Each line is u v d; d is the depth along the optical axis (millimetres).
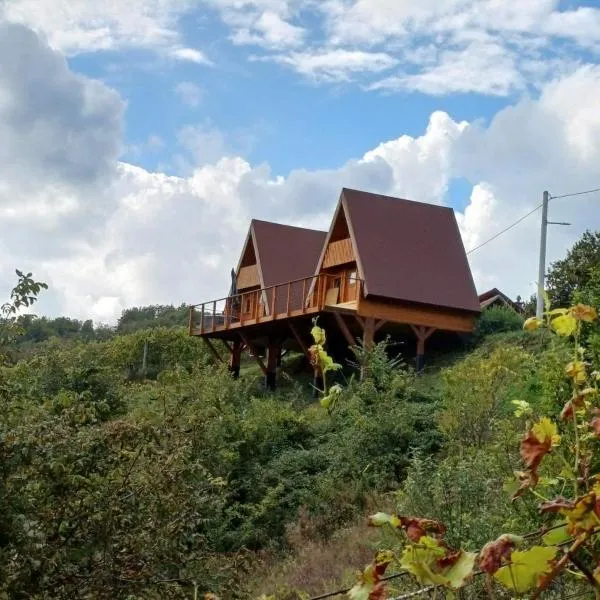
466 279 32312
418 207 33406
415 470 11953
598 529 2006
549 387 8836
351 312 30562
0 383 9000
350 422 21406
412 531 1966
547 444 2262
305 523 17953
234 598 9453
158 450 9281
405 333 32844
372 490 18594
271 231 40719
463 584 1870
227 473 19250
